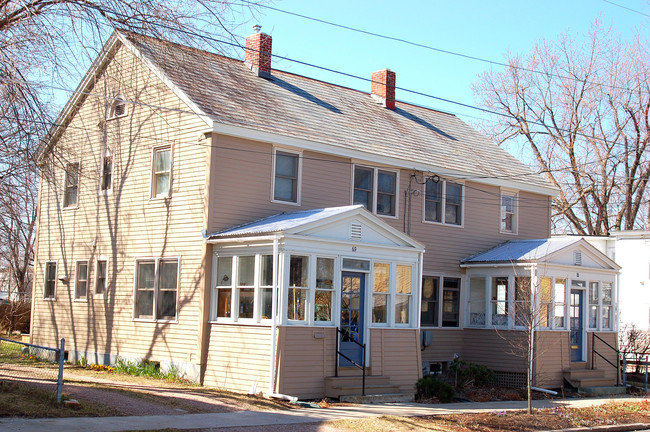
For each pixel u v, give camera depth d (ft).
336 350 64.03
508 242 92.89
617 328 89.40
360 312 67.51
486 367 82.02
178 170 71.92
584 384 81.71
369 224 68.03
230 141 69.56
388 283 69.62
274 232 61.52
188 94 71.41
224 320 65.87
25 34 53.47
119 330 76.23
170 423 46.01
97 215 81.41
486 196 92.32
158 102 74.74
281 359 59.98
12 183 62.13
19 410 44.75
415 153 85.66
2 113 55.16
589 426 57.67
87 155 82.79
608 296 89.51
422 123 99.19
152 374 70.13
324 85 93.66
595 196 144.05
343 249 65.62
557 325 82.99
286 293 61.36
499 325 83.92
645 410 67.92
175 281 71.05
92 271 81.05
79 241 83.51
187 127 71.26
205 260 67.67
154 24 54.60
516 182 94.58
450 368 82.99
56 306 85.51
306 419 51.47
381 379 66.74
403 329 70.13
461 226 88.84
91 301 80.48
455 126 105.70
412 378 70.03
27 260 119.24
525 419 57.72
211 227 67.67
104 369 74.13
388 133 87.66
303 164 74.64
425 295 84.58
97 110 78.02
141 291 74.95
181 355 68.85
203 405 54.08
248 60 86.17
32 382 57.21
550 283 82.48
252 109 74.79
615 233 111.96
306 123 77.77
